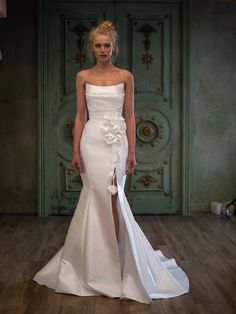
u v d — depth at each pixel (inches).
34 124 250.8
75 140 149.3
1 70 248.7
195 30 252.5
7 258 177.0
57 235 210.7
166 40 249.0
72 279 143.4
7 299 138.0
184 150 250.8
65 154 249.1
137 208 253.3
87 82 146.6
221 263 171.9
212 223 234.7
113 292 139.9
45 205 249.4
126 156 148.2
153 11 247.4
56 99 248.1
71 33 246.2
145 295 135.9
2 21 247.1
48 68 246.8
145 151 252.4
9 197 253.4
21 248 190.4
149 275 140.8
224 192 256.8
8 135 250.8
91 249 142.1
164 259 171.3
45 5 244.1
